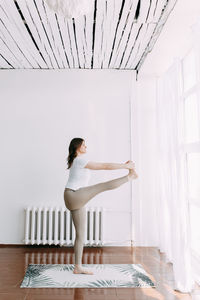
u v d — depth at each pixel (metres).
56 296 2.01
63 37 2.75
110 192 3.50
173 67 2.64
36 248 3.28
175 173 2.63
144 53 3.10
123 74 3.65
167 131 2.87
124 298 2.01
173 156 2.68
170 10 2.05
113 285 2.22
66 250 3.19
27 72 3.64
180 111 2.44
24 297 1.98
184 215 2.29
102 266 2.66
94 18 2.38
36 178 3.50
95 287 2.18
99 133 3.58
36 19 2.40
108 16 2.34
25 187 3.48
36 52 3.12
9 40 2.81
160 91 3.38
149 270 2.57
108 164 2.38
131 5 2.16
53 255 2.99
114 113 3.61
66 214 3.27
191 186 2.84
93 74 3.65
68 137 3.56
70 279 2.32
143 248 3.34
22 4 2.17
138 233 3.45
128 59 3.33
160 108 3.31
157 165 3.33
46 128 3.57
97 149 3.56
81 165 2.40
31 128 3.57
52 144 3.55
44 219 3.25
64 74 3.64
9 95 3.61
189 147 2.58
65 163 3.52
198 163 2.72
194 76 2.77
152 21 2.42
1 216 3.44
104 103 3.62
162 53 2.85
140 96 3.63
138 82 3.63
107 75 3.64
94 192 2.37
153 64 3.15
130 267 2.64
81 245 2.46
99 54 3.18
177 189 2.39
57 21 2.43
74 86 3.63
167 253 2.82
